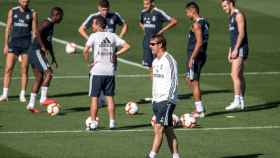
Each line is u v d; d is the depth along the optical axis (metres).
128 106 29.48
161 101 22.70
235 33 30.23
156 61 23.02
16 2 53.75
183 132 27.00
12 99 31.81
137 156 23.98
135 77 36.09
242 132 27.09
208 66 38.97
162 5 53.72
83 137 26.16
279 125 28.20
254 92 33.66
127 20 49.06
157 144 22.78
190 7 29.28
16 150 24.44
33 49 29.77
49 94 32.72
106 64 26.95
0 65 37.84
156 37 22.95
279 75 37.19
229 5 30.31
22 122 28.12
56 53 40.88
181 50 42.28
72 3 53.91
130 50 41.91
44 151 24.36
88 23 31.20
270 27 48.78
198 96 29.33
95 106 27.02
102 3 31.14
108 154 24.16
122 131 27.00
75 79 35.56
